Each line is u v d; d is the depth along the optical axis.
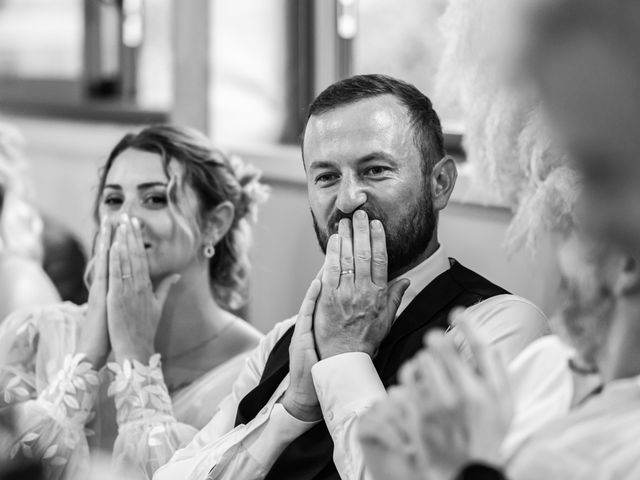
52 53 5.44
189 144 2.76
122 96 5.10
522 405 1.48
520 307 2.02
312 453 2.01
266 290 3.64
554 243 1.58
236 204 2.83
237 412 2.24
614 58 1.18
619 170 1.24
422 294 2.10
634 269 1.37
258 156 3.72
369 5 3.67
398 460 1.32
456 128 3.15
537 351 1.54
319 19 3.88
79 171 4.86
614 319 1.40
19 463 1.34
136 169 2.71
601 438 1.32
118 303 2.62
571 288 1.44
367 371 1.93
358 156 2.06
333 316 2.02
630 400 1.35
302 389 2.03
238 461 2.07
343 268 2.02
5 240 3.68
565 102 1.22
